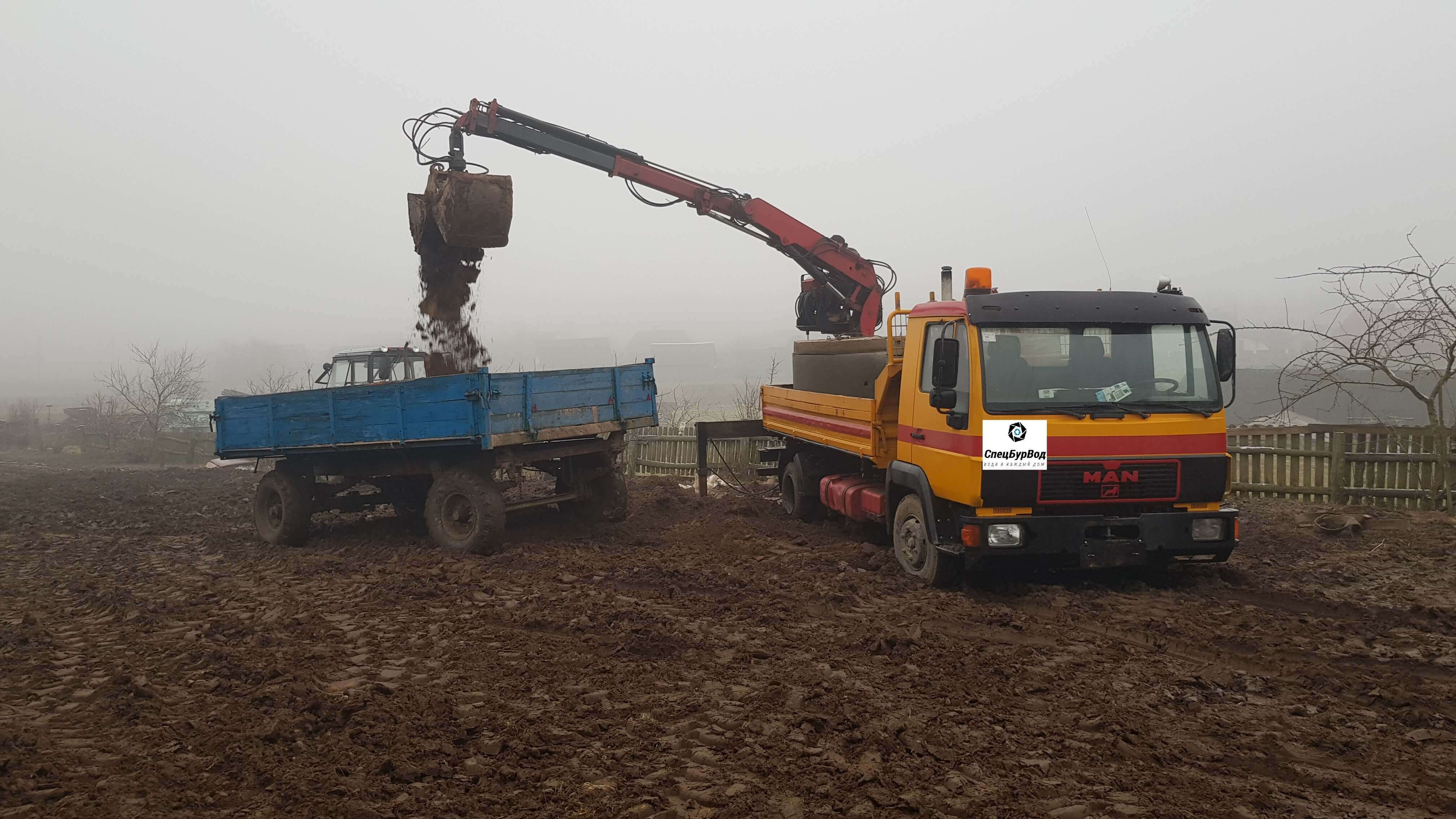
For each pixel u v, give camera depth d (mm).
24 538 11711
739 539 10062
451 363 11477
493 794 3969
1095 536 7016
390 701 5086
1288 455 12023
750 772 4164
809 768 4176
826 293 13609
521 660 5945
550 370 10086
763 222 13242
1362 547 9141
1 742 4523
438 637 6496
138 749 4535
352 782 4047
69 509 14500
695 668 5699
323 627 6824
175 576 9086
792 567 8523
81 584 8648
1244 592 7430
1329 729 4586
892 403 8617
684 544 10172
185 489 17266
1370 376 18672
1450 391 17859
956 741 4410
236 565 9695
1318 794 3896
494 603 7457
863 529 10227
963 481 6996
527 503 10195
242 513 14242
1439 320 10461
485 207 10500
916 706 4930
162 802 3926
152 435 28219
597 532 10852
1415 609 6645
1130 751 4285
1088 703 4969
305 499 10977
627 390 11172
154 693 5316
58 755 4465
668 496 12938
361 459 10750
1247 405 22781
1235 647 5941
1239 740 4461
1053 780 4023
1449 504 10703
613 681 5469
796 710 4910
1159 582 7664
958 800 3811
